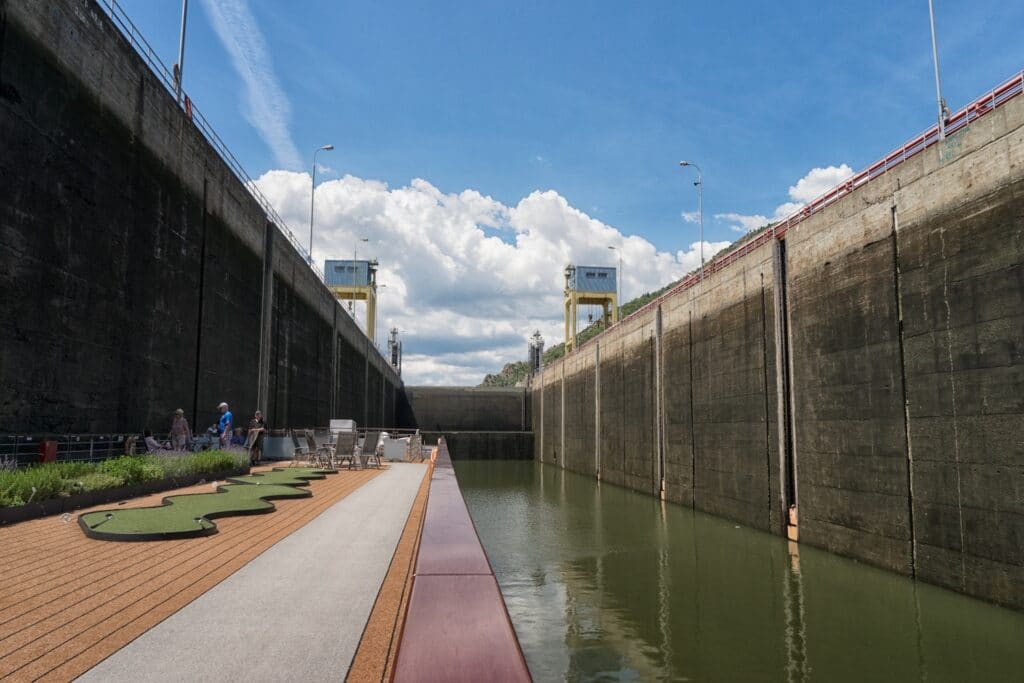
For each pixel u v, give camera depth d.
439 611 3.02
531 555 20.50
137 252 17.78
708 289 29.38
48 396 13.74
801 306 21.36
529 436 77.44
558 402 65.38
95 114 15.58
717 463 28.09
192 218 21.66
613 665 11.23
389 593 5.61
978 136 14.26
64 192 14.33
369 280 85.06
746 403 25.33
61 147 14.20
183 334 20.98
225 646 4.21
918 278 15.98
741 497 25.70
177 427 17.25
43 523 9.08
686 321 32.09
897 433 16.59
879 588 15.41
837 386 19.25
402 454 25.28
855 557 18.31
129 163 17.33
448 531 5.19
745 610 14.27
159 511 9.78
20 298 12.79
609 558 19.97
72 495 10.25
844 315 18.97
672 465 33.75
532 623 13.62
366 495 12.94
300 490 13.02
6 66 12.33
